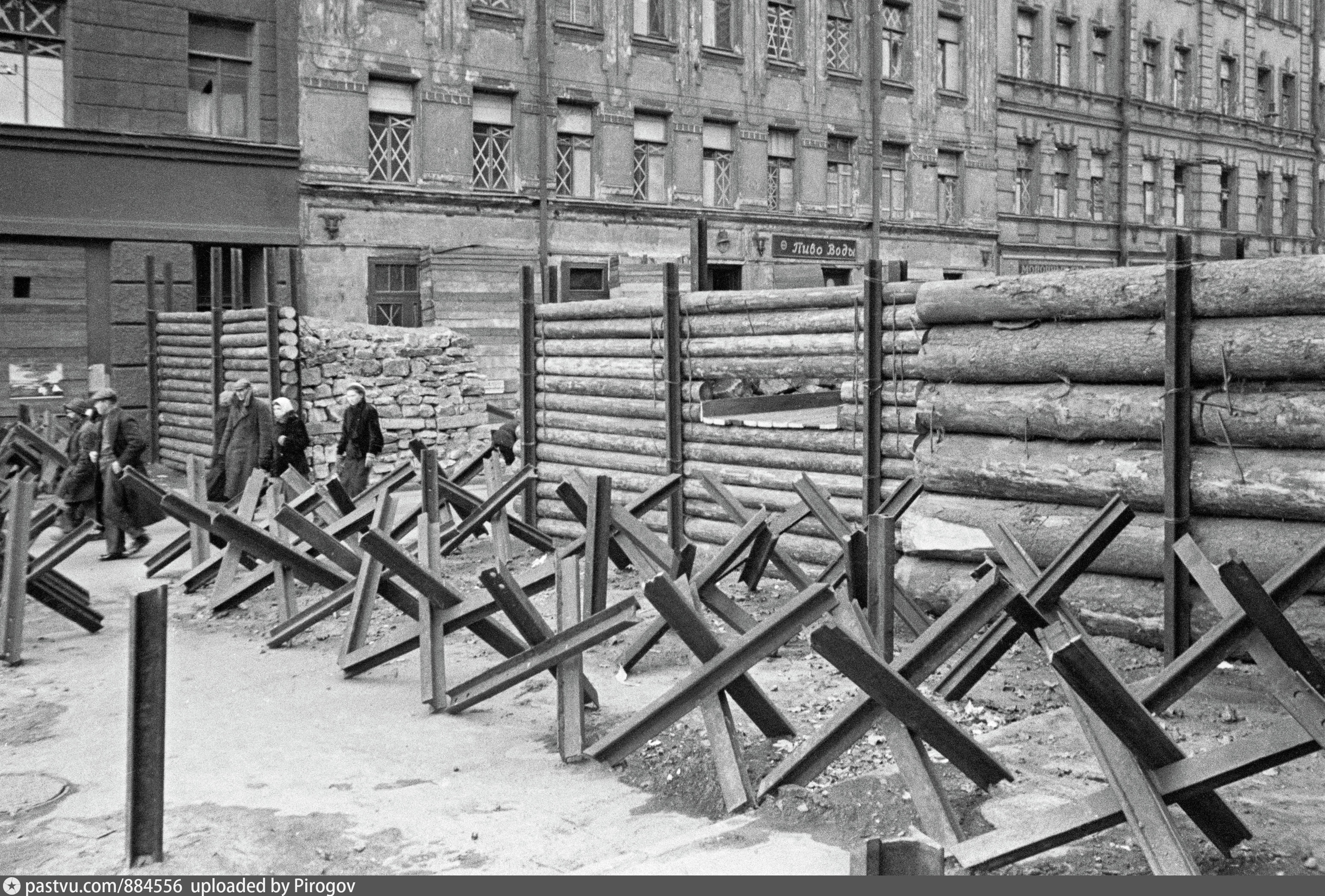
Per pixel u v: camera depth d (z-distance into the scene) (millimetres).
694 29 29328
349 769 6316
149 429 22031
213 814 5660
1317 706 4305
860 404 10258
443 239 25312
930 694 7055
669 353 12000
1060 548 8141
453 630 7664
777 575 10672
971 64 34938
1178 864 4164
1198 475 7531
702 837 5102
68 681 8367
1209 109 41094
